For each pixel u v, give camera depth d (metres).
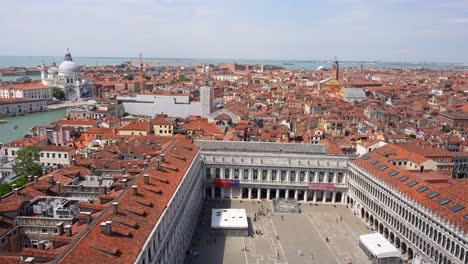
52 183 101.19
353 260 104.69
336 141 190.00
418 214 99.56
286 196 148.12
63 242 65.06
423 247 97.44
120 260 60.34
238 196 150.88
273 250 109.25
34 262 59.56
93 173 115.06
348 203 146.62
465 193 95.88
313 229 124.38
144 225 72.62
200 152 144.62
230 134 193.12
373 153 140.62
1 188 117.94
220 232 117.50
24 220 80.94
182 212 101.12
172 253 89.12
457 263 83.19
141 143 160.12
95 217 72.81
